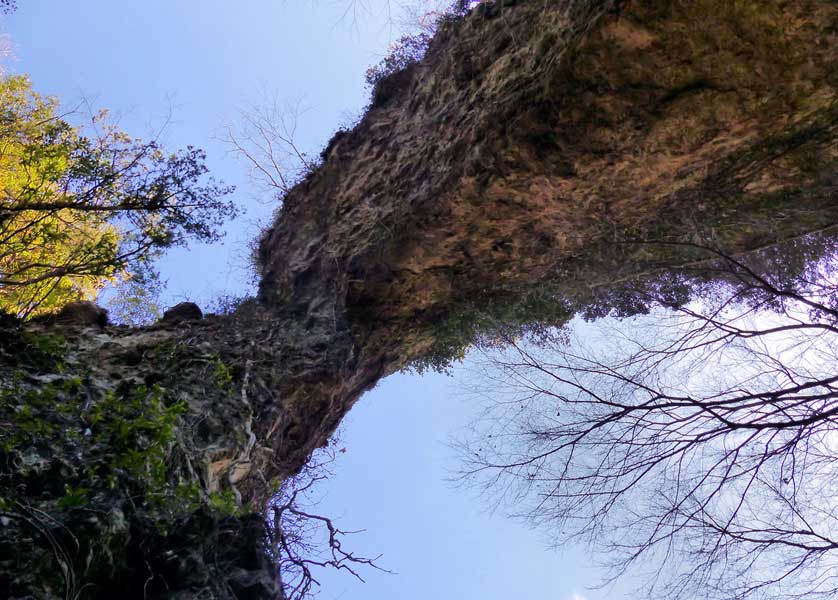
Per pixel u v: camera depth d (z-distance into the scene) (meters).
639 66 9.17
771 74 8.95
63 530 5.40
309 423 11.58
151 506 6.44
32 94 16.69
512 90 10.90
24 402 6.98
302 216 16.09
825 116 9.55
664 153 10.18
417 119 14.39
